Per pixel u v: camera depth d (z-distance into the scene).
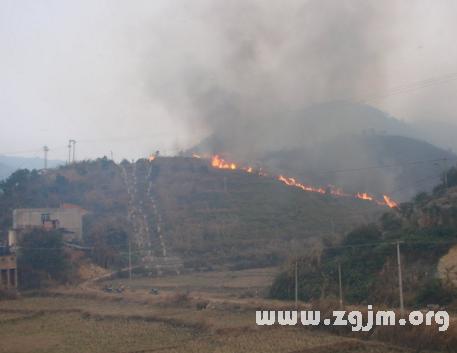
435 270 57.38
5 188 138.38
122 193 145.38
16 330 54.19
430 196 80.00
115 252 105.31
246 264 103.81
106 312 62.78
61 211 109.69
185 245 114.44
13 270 84.62
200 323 53.53
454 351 39.56
